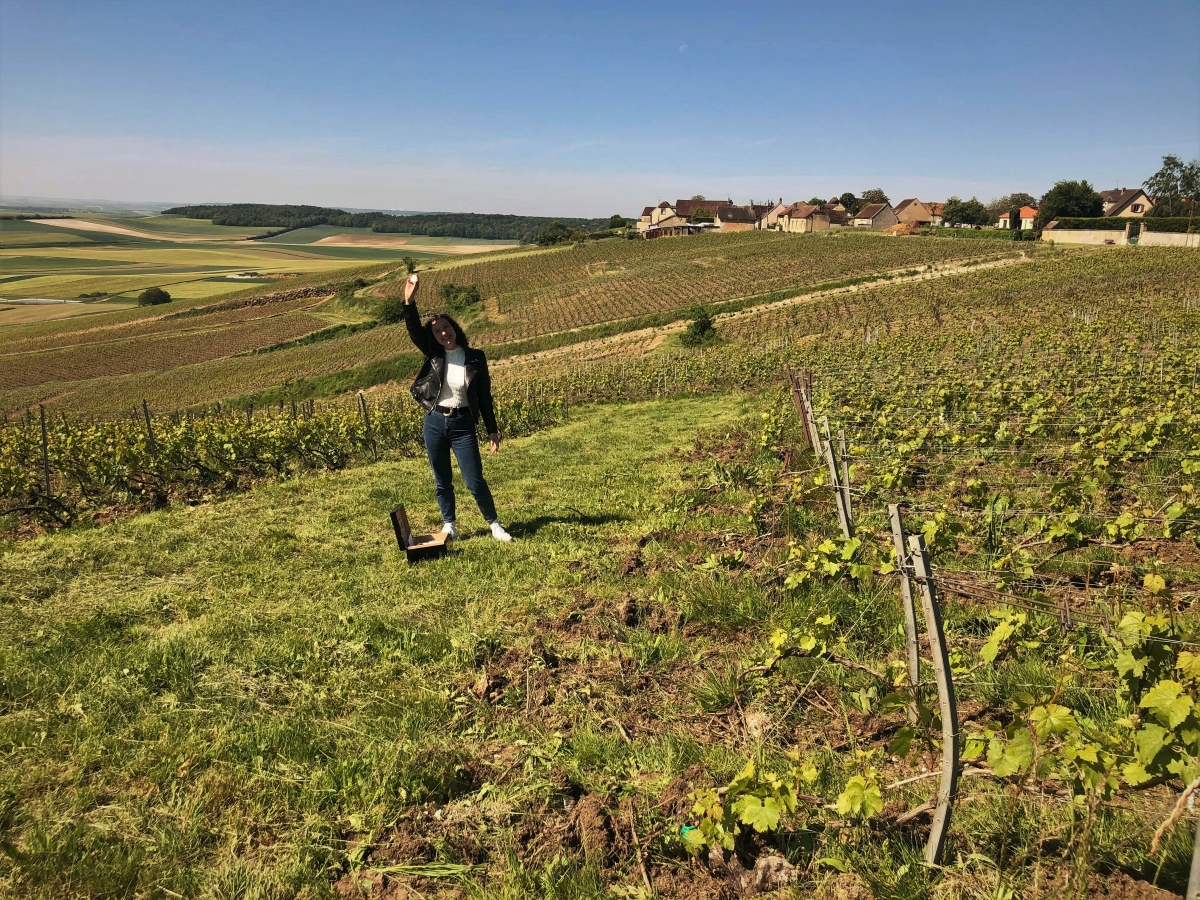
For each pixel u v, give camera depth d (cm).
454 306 8856
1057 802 280
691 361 3269
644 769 329
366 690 395
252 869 267
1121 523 506
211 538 702
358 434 1383
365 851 279
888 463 786
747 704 375
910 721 300
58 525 860
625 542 657
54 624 489
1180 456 732
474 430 664
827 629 365
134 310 10894
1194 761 213
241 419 1533
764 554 589
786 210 13462
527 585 550
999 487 717
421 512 796
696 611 481
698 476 933
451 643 452
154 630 483
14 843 279
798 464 911
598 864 268
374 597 535
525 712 375
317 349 7544
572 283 9406
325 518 770
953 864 253
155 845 279
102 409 5775
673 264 9700
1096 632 388
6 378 7238
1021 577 441
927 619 248
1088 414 1058
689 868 267
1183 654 219
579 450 1284
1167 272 5497
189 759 330
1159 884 236
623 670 417
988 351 2552
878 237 10512
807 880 256
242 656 432
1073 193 10706
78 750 335
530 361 5666
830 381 1817
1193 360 1552
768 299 6638
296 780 316
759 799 258
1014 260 7475
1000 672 376
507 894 255
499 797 308
